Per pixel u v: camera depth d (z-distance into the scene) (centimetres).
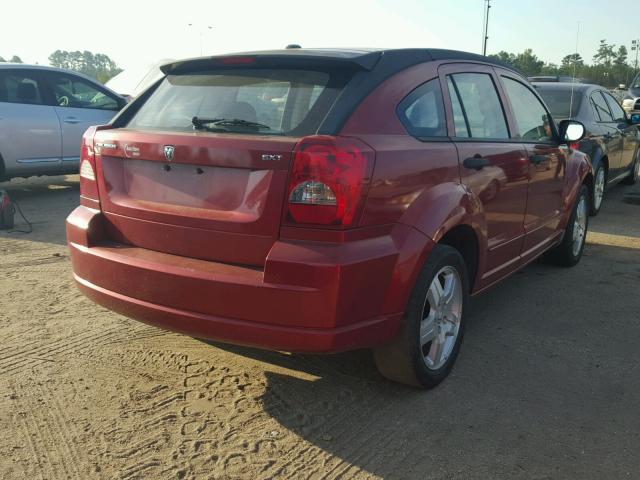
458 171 347
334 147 271
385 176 289
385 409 325
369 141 288
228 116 316
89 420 309
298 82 314
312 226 274
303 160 272
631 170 1055
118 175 333
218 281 283
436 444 294
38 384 344
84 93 975
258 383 350
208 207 299
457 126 366
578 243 598
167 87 359
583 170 567
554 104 805
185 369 366
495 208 393
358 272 277
